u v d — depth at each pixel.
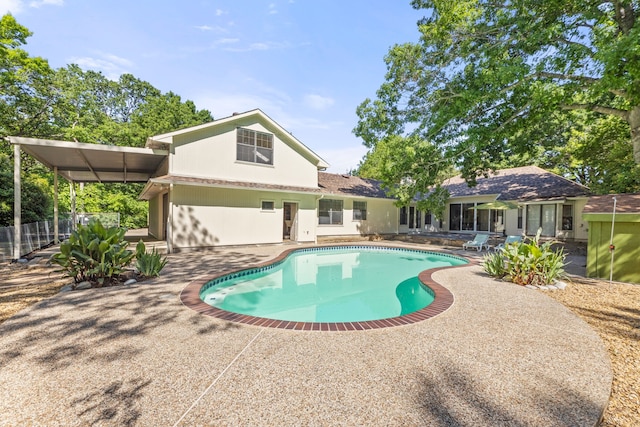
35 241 12.30
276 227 15.81
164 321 4.70
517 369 3.32
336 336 4.21
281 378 3.08
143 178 18.36
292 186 16.31
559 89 8.82
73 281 7.13
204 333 4.25
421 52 13.67
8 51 16.89
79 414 2.50
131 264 9.10
